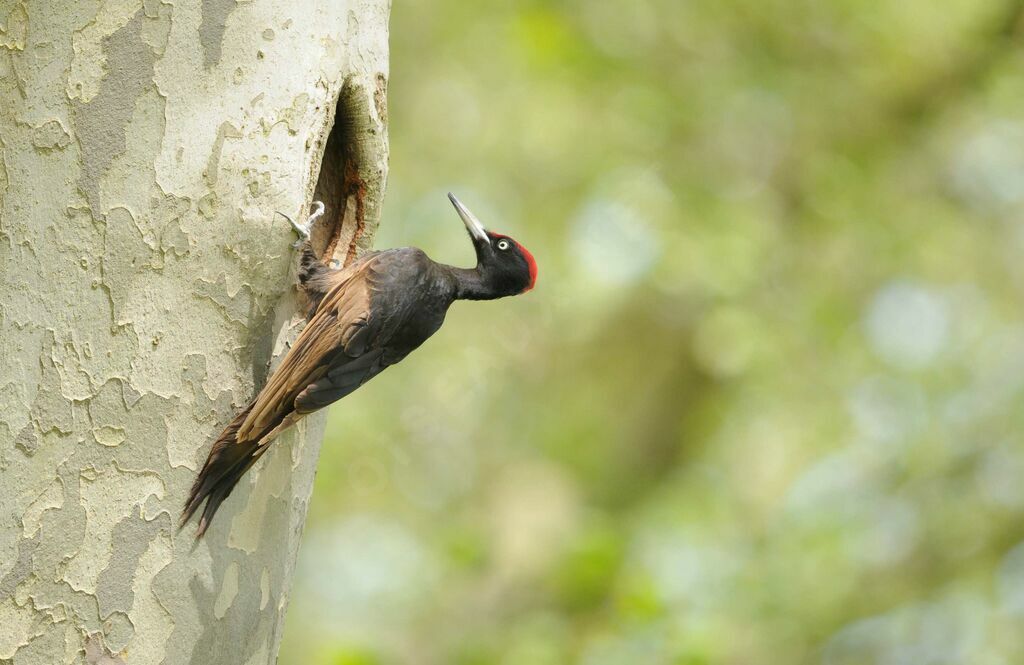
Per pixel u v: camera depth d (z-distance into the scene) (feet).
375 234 24.40
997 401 51.08
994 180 53.83
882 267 51.67
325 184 23.95
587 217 49.44
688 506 53.06
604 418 57.88
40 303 19.34
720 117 50.65
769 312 50.42
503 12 50.78
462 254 48.39
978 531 50.19
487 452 52.90
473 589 49.83
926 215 51.98
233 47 20.61
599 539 44.27
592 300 48.83
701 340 50.16
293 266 21.31
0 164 19.51
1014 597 49.47
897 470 51.08
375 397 48.49
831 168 50.75
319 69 21.36
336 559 49.32
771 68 50.65
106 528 19.26
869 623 49.01
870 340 51.65
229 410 20.27
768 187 52.39
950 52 53.26
